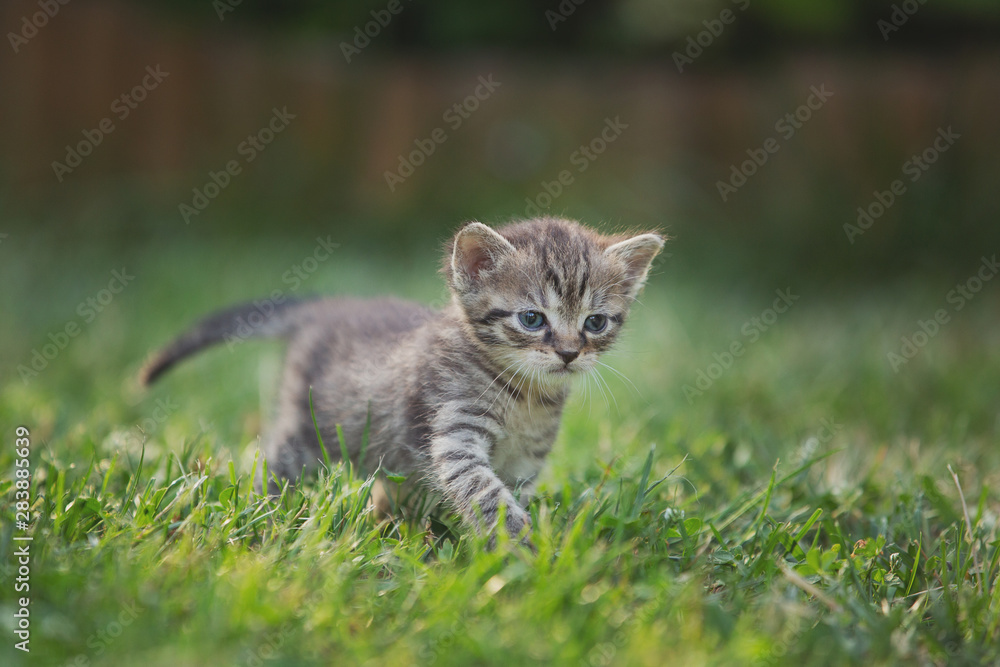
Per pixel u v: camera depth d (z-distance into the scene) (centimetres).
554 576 407
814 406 823
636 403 805
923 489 571
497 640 368
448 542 475
